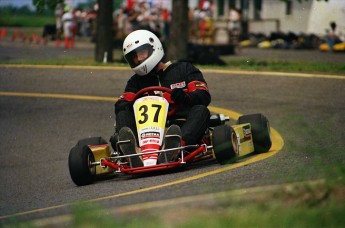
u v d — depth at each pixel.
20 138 54.28
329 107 53.16
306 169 25.09
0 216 29.03
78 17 164.12
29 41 142.00
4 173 45.88
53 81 70.69
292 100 56.66
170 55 83.00
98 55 87.12
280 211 20.72
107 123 56.50
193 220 20.69
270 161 33.06
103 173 35.12
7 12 194.25
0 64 78.69
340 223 19.81
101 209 23.22
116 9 179.00
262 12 143.75
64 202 29.69
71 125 56.47
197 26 142.12
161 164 31.77
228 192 23.34
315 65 73.69
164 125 33.12
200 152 32.75
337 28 117.94
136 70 34.78
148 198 25.80
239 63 90.50
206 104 34.62
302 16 129.38
